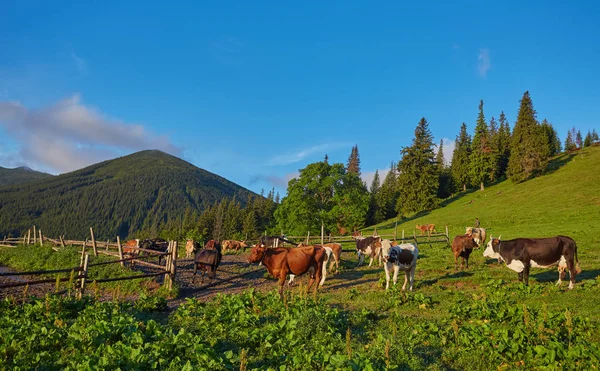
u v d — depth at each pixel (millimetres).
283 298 12602
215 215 95938
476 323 9734
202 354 6574
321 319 9250
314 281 15984
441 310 11742
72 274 11570
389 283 15336
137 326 8414
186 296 15352
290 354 7262
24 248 26156
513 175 68250
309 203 52031
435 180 70250
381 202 77812
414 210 69500
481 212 54125
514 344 7562
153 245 23328
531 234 33688
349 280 18078
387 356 6863
